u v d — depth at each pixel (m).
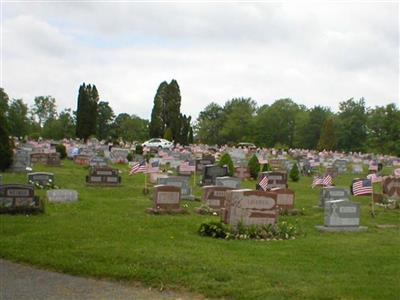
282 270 11.32
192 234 15.47
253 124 141.62
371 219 21.03
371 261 12.75
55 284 10.30
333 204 17.78
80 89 88.50
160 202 19.75
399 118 94.25
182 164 38.62
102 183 28.73
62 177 31.98
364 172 52.00
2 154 31.09
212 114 165.00
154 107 93.06
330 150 97.44
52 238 13.90
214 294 9.66
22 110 111.56
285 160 52.19
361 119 117.56
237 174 37.44
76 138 88.12
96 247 12.91
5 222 16.05
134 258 11.78
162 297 9.59
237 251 13.23
